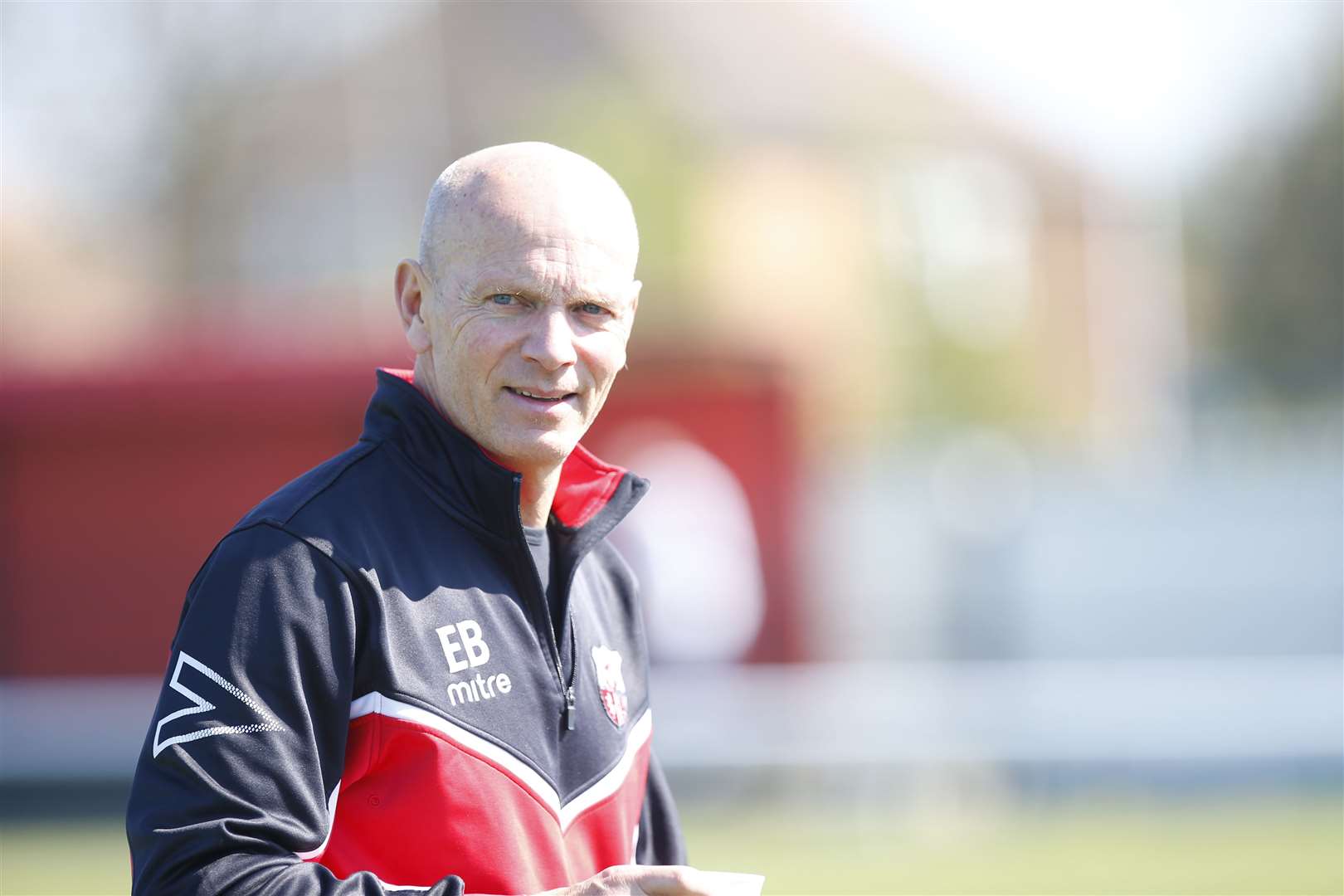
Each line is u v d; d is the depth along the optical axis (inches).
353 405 1573.6
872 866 1071.6
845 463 4726.9
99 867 1083.3
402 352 1599.4
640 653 376.5
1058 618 2541.8
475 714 309.6
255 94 3289.9
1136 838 1173.7
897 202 5236.2
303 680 289.9
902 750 1316.4
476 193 319.9
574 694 335.9
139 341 3085.6
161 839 275.9
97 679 1572.3
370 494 313.7
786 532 1632.6
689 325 1717.5
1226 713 1359.5
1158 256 5900.6
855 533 3016.7
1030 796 1321.4
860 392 5019.7
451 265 322.0
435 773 300.8
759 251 4694.9
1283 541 2691.9
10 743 1347.2
